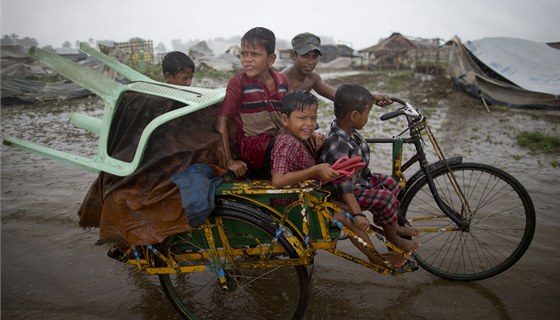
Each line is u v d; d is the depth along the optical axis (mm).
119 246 2570
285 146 2225
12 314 2752
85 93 15312
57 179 5504
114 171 2170
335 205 2297
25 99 13859
